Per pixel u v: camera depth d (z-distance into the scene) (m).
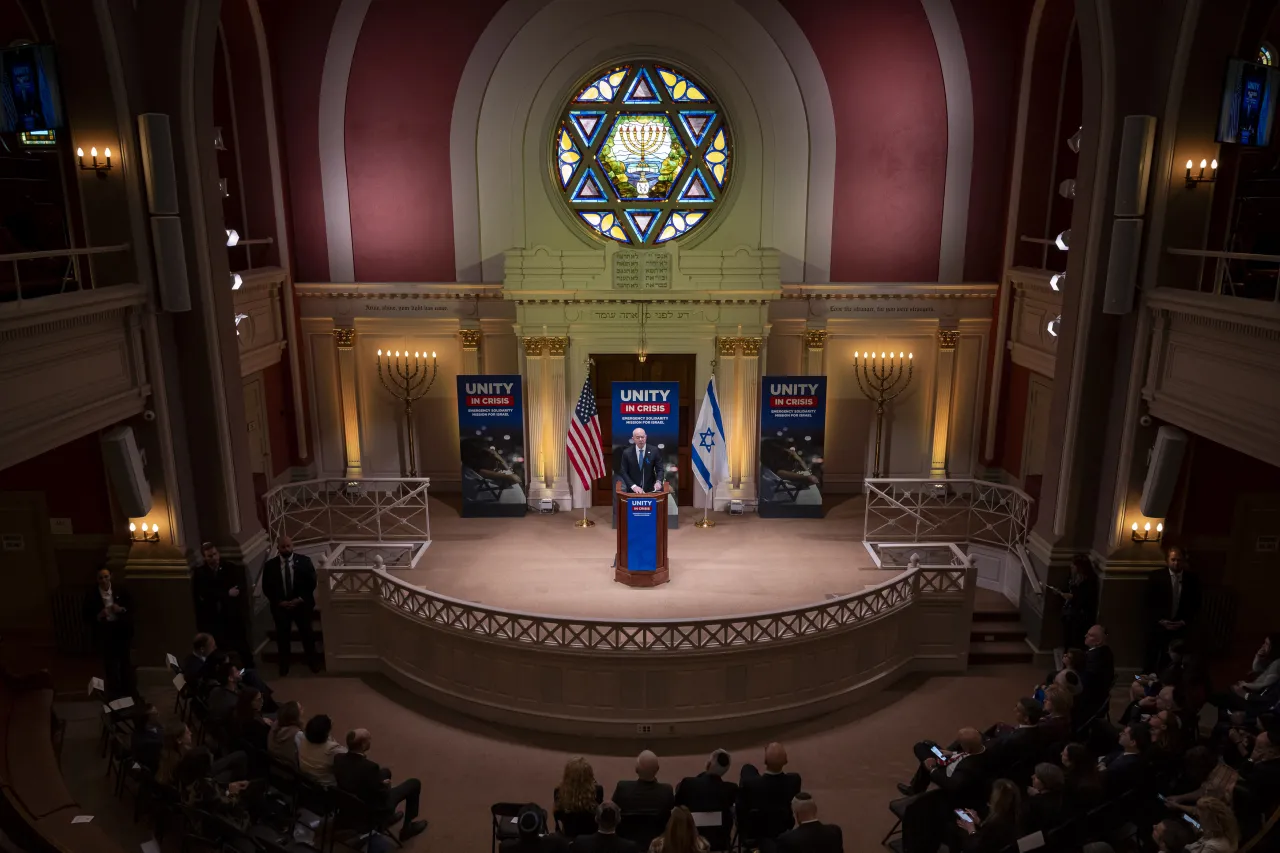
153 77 11.76
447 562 14.91
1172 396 11.48
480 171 16.67
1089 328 12.42
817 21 16.02
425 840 9.79
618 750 11.70
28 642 13.42
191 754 8.48
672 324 16.61
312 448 17.98
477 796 10.63
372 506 17.33
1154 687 10.40
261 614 13.60
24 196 13.42
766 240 16.92
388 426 17.95
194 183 12.05
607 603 13.41
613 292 16.28
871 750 11.57
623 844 7.26
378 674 13.36
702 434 15.57
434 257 17.14
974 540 15.38
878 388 17.67
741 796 8.89
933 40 16.09
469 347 17.34
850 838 9.84
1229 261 12.34
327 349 17.58
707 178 16.73
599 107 16.42
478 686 12.25
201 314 12.42
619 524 13.93
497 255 17.05
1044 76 15.73
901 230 17.03
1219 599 13.09
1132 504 12.47
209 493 13.00
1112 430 12.56
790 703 12.20
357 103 16.42
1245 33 11.32
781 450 16.69
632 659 11.66
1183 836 7.21
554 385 16.84
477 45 16.08
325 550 15.34
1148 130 11.39
